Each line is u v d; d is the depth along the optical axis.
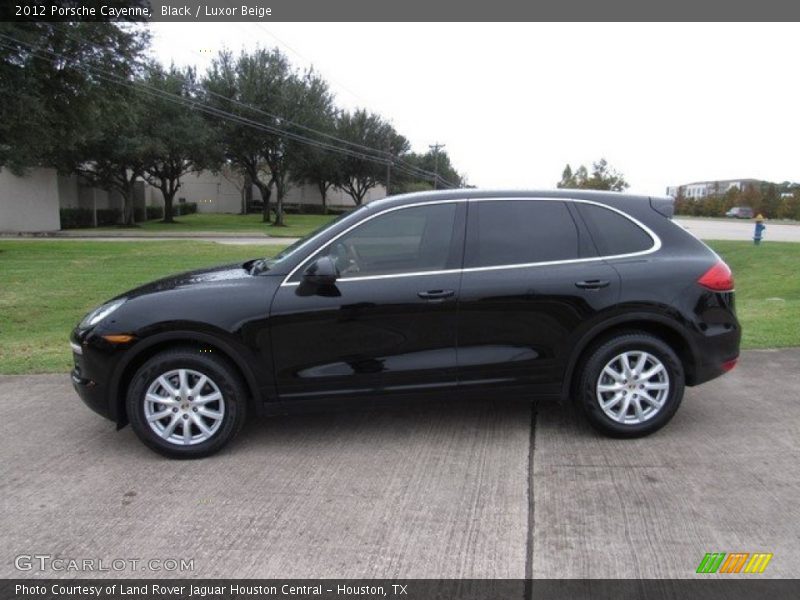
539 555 3.04
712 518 3.33
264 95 43.09
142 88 26.48
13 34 18.44
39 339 8.38
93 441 4.51
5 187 34.88
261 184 51.84
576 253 4.38
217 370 4.14
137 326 4.07
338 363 4.23
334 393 4.26
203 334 4.09
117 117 24.88
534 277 4.27
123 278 15.26
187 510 3.50
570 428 4.64
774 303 10.23
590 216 4.47
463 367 4.27
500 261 4.33
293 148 45.16
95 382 4.15
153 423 4.15
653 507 3.46
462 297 4.23
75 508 3.54
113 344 4.09
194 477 3.91
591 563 2.96
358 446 4.37
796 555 2.99
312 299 4.17
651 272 4.35
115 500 3.63
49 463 4.14
